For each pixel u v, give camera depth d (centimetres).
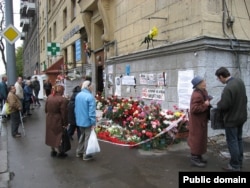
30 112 1773
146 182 579
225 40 862
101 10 1473
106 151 806
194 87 662
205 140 659
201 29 848
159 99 1041
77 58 2166
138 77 1195
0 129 1197
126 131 895
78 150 759
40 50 4000
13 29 1165
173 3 966
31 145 908
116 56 1389
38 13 4100
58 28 2816
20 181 600
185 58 908
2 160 741
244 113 617
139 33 1195
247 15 909
